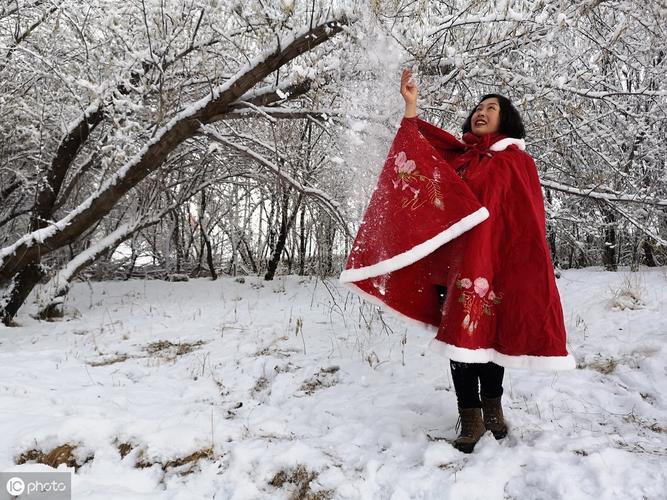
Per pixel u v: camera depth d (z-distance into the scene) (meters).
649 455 2.31
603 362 3.71
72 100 6.73
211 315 6.38
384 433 2.66
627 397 3.05
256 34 4.89
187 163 8.59
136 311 6.92
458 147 2.72
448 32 4.98
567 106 5.18
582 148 7.34
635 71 6.93
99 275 11.04
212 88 5.32
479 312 2.29
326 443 2.62
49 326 6.16
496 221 2.37
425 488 2.14
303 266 11.02
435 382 3.48
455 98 5.07
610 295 5.50
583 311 5.11
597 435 2.54
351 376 3.76
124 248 12.43
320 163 6.95
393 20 4.49
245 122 7.61
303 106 6.32
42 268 6.65
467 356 2.25
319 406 3.20
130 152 6.45
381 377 3.69
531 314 2.27
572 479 2.08
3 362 4.20
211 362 4.30
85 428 2.62
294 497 2.22
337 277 9.28
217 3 4.63
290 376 3.80
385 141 4.21
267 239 12.48
